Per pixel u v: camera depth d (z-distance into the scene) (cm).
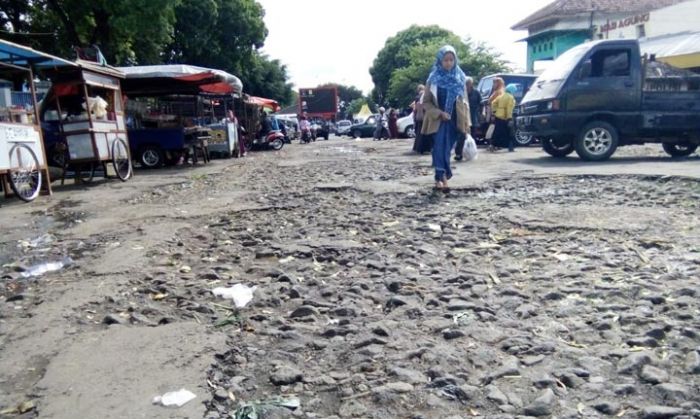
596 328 305
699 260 418
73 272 464
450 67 782
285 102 6781
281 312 353
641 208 632
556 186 831
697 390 236
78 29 2397
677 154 1257
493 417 222
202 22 3694
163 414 229
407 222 616
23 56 993
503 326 314
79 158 1147
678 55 1916
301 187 978
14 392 256
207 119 1958
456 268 434
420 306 351
